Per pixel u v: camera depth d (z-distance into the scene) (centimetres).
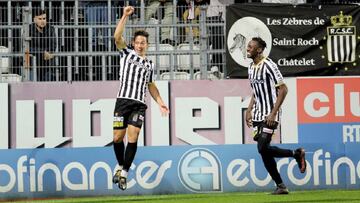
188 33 3969
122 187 2952
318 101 3825
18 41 3909
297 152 3253
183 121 3756
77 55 3931
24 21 3897
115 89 3756
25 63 3878
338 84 3844
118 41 3045
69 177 3694
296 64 3912
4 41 3950
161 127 3741
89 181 3694
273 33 3909
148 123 3738
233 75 3872
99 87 3750
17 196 3672
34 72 3888
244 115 3778
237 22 3900
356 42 3941
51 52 3909
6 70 3891
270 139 3250
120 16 4122
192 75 3938
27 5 4169
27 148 3700
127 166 2961
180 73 3959
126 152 2961
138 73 3039
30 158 3694
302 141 3800
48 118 3725
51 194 3684
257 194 3475
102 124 3734
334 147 3797
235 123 3775
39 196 3681
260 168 3738
